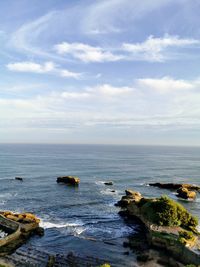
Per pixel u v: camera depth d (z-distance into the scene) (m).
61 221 72.88
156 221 63.88
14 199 93.94
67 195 102.81
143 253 54.75
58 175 147.38
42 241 58.78
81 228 68.19
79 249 55.91
